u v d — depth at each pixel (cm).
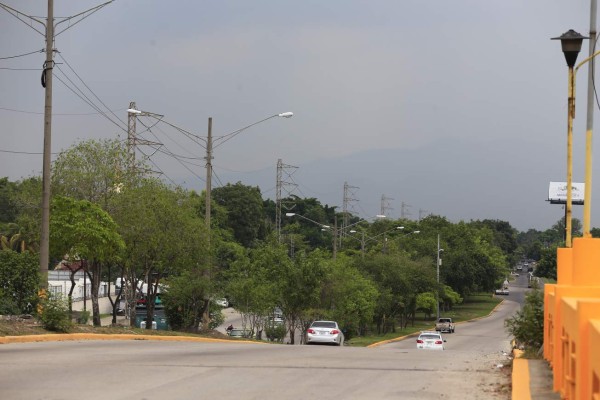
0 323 2381
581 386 741
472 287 11619
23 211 3981
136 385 1330
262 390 1298
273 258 5016
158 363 1666
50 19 2667
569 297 1062
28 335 2281
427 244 10988
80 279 7412
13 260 2603
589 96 1542
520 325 1842
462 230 12350
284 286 4825
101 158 3697
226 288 4472
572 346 867
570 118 1720
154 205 3653
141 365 1616
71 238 3066
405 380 1444
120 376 1434
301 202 14225
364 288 6250
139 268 3841
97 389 1275
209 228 3925
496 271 11850
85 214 3106
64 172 3638
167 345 2428
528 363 1546
